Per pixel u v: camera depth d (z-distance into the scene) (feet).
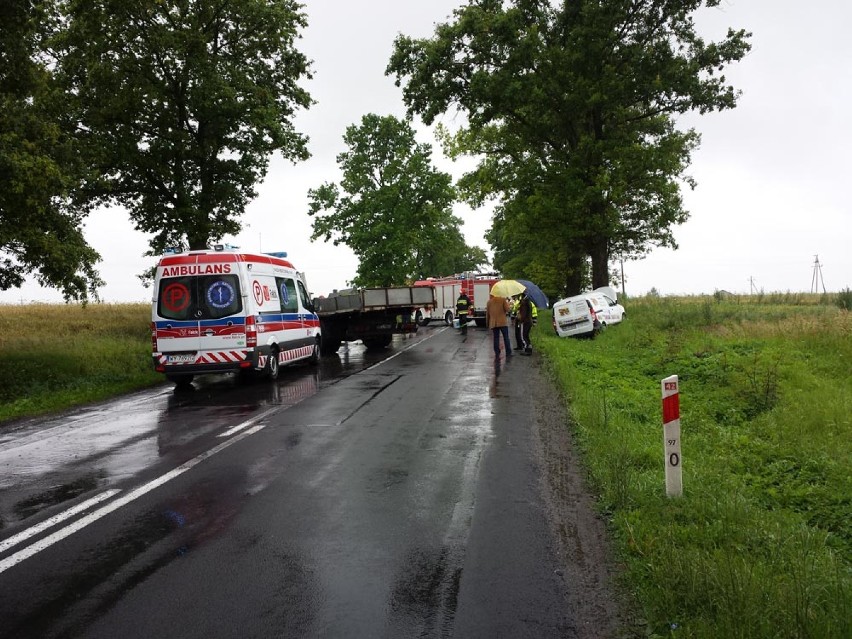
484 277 122.72
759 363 44.16
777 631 10.66
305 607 12.26
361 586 13.12
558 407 34.47
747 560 13.70
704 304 94.48
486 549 15.02
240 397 40.78
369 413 33.24
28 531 16.81
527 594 12.73
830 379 40.52
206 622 11.75
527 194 104.68
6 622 11.87
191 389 46.32
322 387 43.75
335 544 15.43
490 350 69.41
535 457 23.76
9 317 105.40
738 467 23.62
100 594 12.97
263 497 19.33
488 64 97.66
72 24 76.33
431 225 146.61
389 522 16.90
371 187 144.46
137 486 20.89
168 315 44.73
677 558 13.14
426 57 95.50
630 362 53.16
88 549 15.46
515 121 106.73
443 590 12.92
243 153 88.38
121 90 77.56
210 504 18.78
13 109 48.83
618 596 12.64
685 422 31.07
